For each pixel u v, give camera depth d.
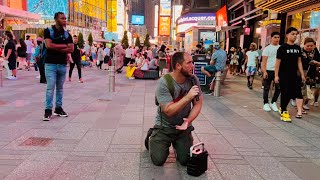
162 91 3.93
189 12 45.41
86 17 84.62
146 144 4.54
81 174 3.73
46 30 6.10
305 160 4.42
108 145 4.81
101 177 3.66
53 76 6.25
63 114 6.62
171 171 3.89
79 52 13.13
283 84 6.82
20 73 16.17
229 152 4.67
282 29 16.91
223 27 22.06
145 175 3.75
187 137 4.09
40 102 8.18
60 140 5.00
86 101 8.64
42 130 5.54
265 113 7.61
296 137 5.57
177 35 52.06
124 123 6.21
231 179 3.72
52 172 3.77
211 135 5.57
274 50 7.72
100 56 22.48
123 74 18.50
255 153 4.66
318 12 13.43
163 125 3.99
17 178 3.58
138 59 18.17
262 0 14.20
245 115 7.34
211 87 11.07
